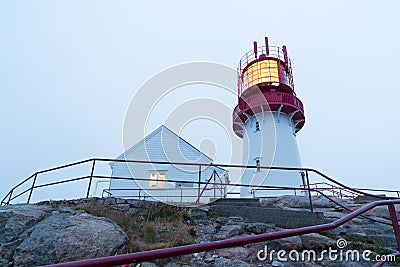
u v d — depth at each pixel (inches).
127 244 188.7
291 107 669.3
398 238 113.9
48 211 236.8
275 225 262.2
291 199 449.4
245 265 169.9
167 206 277.6
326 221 274.5
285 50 777.6
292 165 620.7
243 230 233.8
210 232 229.9
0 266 167.6
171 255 54.5
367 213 351.9
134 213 258.8
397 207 370.3
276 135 641.0
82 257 166.4
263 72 711.1
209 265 172.6
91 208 246.5
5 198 450.3
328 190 563.2
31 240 179.0
